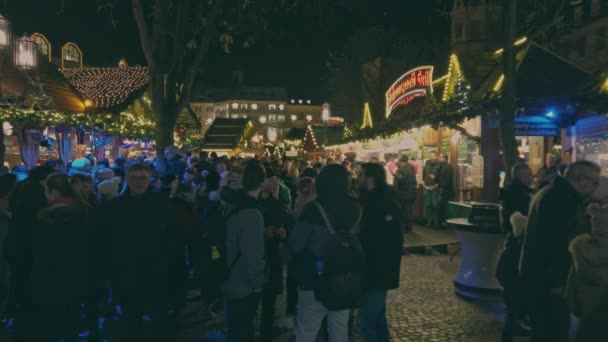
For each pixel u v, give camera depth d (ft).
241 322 14.42
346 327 12.94
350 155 47.65
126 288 14.02
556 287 12.49
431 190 44.91
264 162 34.24
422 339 18.21
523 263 13.41
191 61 28.76
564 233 12.46
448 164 43.60
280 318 20.02
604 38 103.35
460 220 24.79
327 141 96.17
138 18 26.07
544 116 34.19
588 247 9.64
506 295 17.88
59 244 13.84
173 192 21.61
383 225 14.02
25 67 38.99
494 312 21.42
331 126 98.12
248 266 14.15
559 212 12.57
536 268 13.05
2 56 42.24
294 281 19.63
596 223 9.62
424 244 35.58
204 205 22.54
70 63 119.75
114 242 14.14
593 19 106.42
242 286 14.28
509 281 17.65
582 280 9.66
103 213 14.40
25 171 28.84
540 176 34.99
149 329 14.62
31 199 16.02
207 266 14.61
